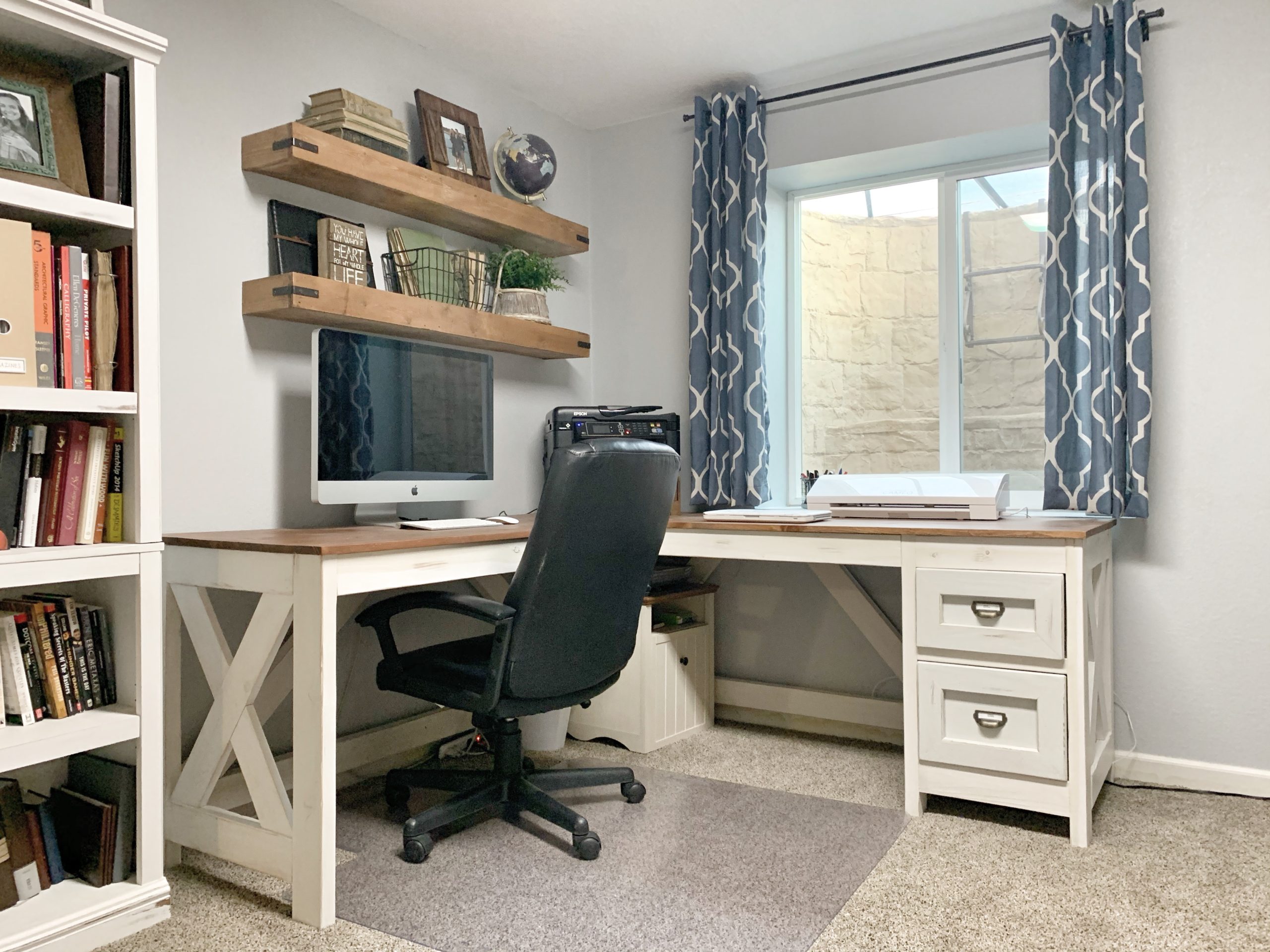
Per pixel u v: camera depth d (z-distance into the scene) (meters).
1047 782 2.05
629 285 3.42
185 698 2.11
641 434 3.00
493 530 2.17
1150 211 2.48
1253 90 2.36
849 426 3.34
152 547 1.70
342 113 2.32
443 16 2.61
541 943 1.57
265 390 2.31
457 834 2.08
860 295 3.31
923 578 2.17
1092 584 2.22
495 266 2.94
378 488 2.31
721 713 3.23
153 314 1.70
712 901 1.73
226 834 1.83
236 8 2.24
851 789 2.40
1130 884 1.81
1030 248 2.95
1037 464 2.96
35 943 1.50
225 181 2.21
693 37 2.75
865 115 2.93
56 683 1.66
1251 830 2.12
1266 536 2.36
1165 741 2.49
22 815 1.62
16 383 1.53
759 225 3.03
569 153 3.42
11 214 1.62
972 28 2.69
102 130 1.66
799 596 3.12
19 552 1.53
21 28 1.56
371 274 2.46
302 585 1.69
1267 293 2.35
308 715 1.68
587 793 2.37
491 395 2.74
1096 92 2.47
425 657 2.06
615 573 1.92
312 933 1.62
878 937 1.59
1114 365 2.43
